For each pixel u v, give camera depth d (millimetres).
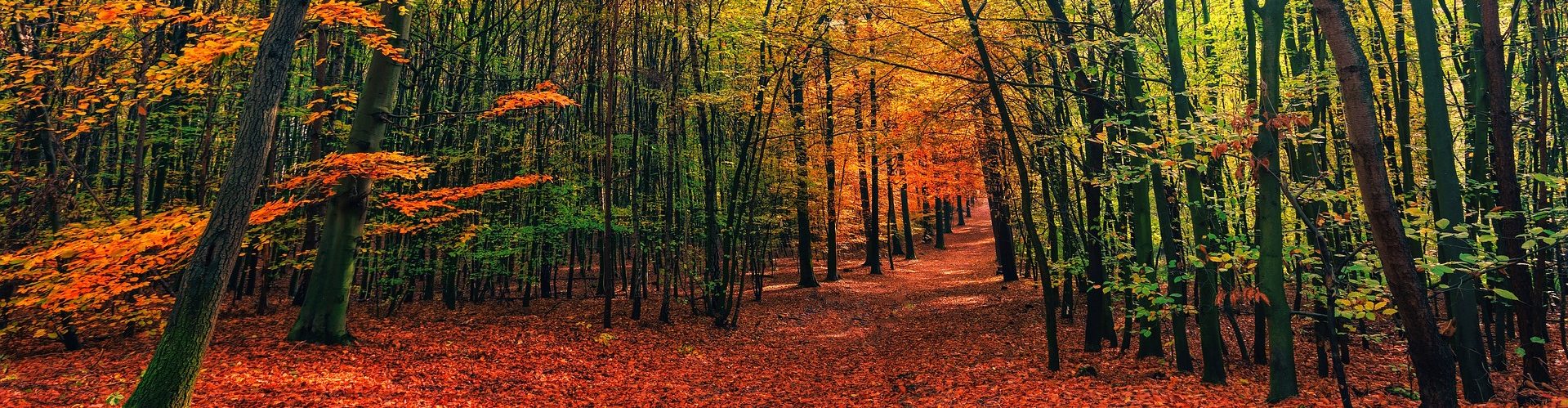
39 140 8930
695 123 17312
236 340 9547
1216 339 7758
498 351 10727
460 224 14812
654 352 12102
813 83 16797
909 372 10531
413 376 8875
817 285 20391
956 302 17844
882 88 12430
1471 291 6125
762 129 16797
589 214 15266
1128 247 9734
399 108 15555
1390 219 4297
